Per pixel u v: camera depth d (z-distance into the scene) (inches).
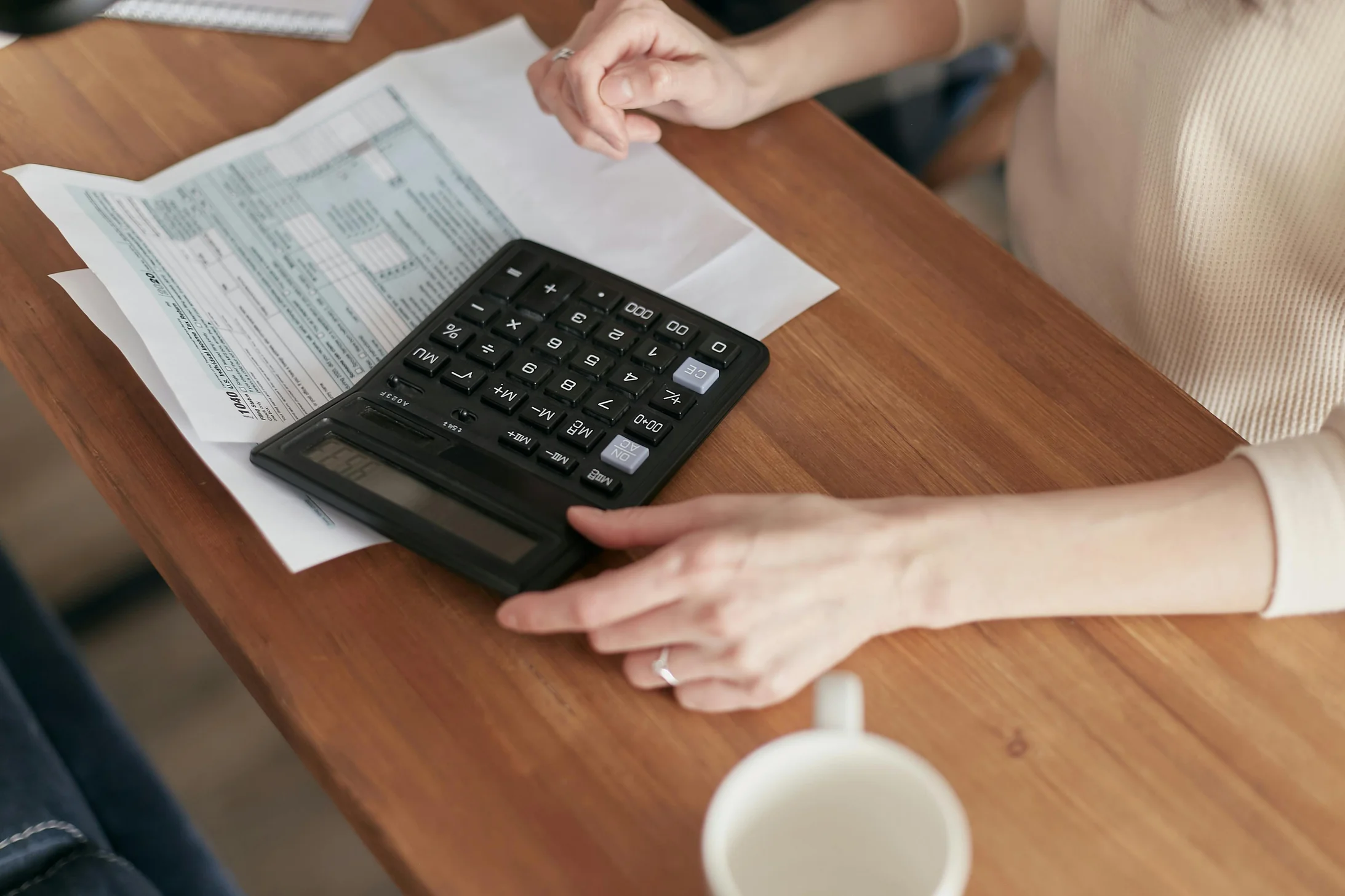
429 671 17.0
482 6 28.1
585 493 18.5
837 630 16.8
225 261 22.1
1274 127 22.6
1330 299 24.3
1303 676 17.1
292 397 20.1
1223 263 25.0
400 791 15.8
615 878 15.1
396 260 22.6
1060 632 17.5
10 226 22.3
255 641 17.2
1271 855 15.3
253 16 27.2
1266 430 26.9
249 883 38.9
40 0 25.8
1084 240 29.0
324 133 24.8
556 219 23.5
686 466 19.5
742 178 24.4
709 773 16.1
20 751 19.8
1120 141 26.5
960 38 29.9
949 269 22.6
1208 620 17.7
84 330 20.8
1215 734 16.5
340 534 18.3
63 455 48.3
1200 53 23.1
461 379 19.7
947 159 37.5
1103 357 21.2
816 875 13.9
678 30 24.1
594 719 16.6
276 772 41.4
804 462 19.6
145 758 23.9
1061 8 26.8
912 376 20.9
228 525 18.5
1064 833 15.5
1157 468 19.6
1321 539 17.1
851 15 28.1
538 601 16.5
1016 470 19.6
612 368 20.1
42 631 24.5
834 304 22.0
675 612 16.5
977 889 14.9
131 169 23.8
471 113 25.5
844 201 24.0
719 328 20.8
